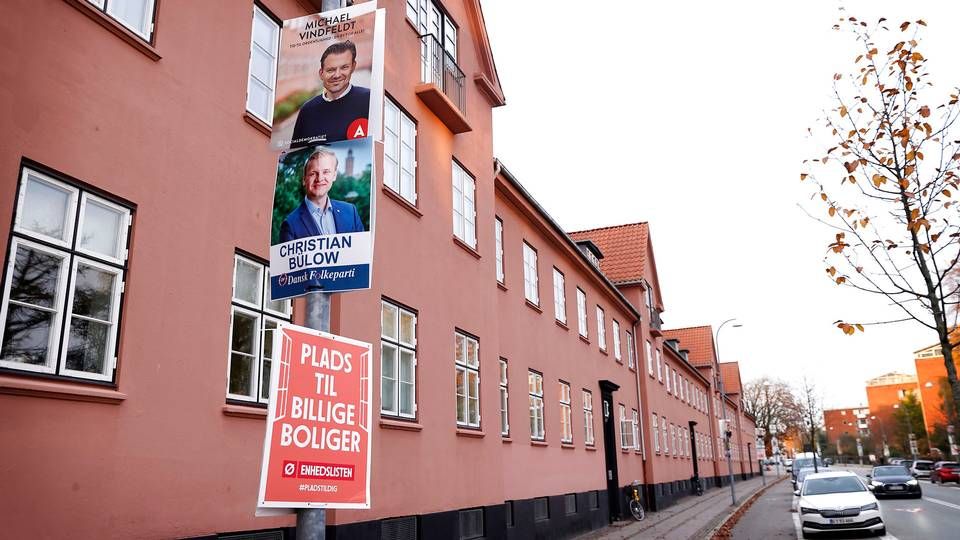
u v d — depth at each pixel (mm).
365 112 5301
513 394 16922
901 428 89688
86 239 6109
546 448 18562
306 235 5215
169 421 6578
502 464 14922
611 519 24109
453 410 12305
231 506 7145
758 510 28703
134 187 6551
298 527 4523
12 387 5258
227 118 7824
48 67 5871
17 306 5531
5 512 5133
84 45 6211
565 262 22781
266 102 8609
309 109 5473
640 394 30812
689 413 43938
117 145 6430
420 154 12250
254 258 7996
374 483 9734
